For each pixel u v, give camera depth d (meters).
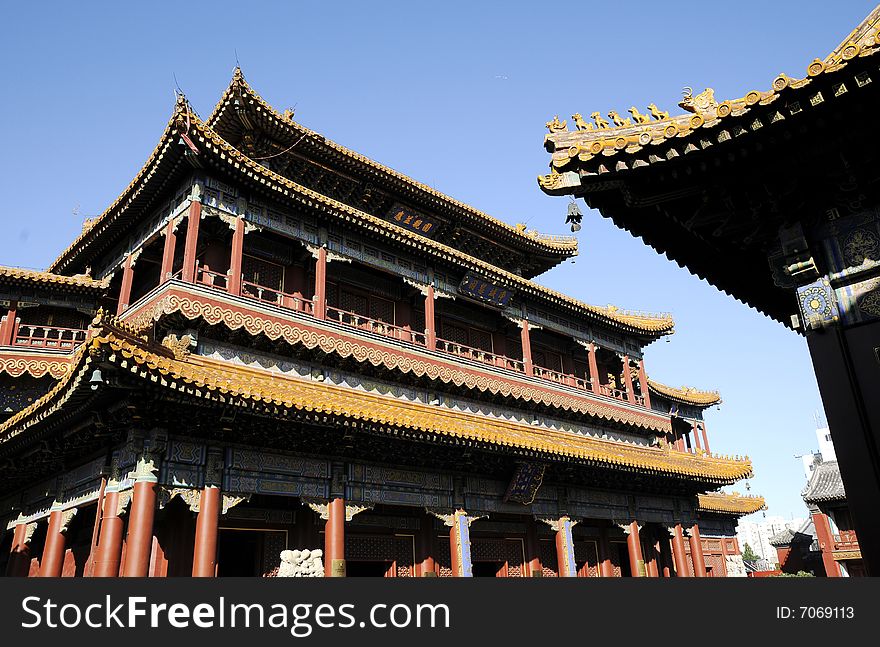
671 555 44.97
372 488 26.11
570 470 33.75
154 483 20.00
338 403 24.03
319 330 27.97
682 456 42.84
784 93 9.64
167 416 20.69
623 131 11.23
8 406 30.06
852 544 63.62
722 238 12.79
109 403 20.11
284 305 30.17
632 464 33.84
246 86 29.12
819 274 11.16
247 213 27.81
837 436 10.23
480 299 36.41
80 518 27.81
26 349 30.66
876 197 10.92
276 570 25.30
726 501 61.97
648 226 12.85
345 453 25.53
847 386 10.36
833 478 66.88
